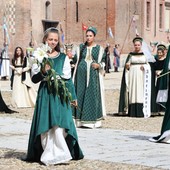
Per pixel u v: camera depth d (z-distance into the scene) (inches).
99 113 843.4
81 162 577.6
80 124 833.5
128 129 840.3
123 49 2591.0
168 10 3024.1
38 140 571.2
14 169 550.6
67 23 2491.4
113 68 2529.5
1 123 878.4
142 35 2706.7
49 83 569.3
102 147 665.6
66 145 568.4
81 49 840.3
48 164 563.8
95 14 2554.1
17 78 1152.8
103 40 2556.6
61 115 565.6
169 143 695.1
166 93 710.5
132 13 2635.3
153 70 1015.6
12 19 2124.8
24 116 986.1
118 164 569.6
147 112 1007.6
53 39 587.2
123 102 1016.9
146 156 612.1
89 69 828.6
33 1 2253.9
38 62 576.7
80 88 830.5
